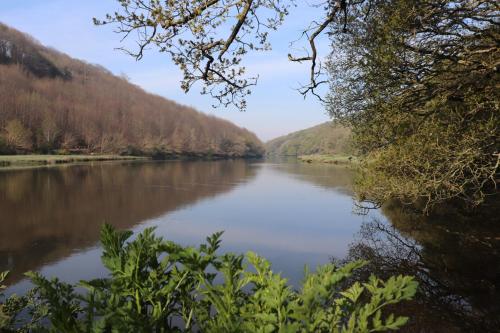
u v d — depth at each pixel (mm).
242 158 118875
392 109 7445
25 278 8336
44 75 101125
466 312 6027
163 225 13961
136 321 1724
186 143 98062
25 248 10781
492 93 6441
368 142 9500
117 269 1938
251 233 12609
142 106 107562
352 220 14562
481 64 6277
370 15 6602
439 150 7242
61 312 1704
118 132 83062
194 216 15688
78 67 118688
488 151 7062
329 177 35531
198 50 3674
